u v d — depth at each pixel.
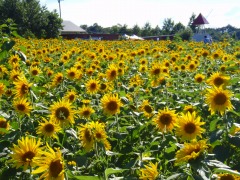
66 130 2.30
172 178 1.47
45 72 6.02
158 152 2.22
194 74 6.02
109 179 1.58
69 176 1.52
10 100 3.49
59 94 3.92
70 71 4.67
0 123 2.44
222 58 6.76
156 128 2.47
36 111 2.54
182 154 1.50
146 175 1.67
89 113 2.91
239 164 1.95
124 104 3.36
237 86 3.75
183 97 4.14
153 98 3.93
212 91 2.14
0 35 3.64
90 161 2.03
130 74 6.09
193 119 1.94
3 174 1.76
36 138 2.23
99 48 8.54
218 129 1.96
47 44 12.19
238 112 2.28
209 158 1.49
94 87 3.76
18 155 1.65
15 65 4.38
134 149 2.31
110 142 2.46
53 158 1.49
